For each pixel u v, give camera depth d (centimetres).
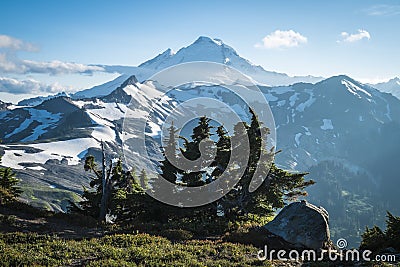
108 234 2355
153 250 1870
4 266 1548
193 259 1750
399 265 1606
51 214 2770
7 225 2327
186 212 2802
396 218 2080
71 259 1723
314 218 2136
